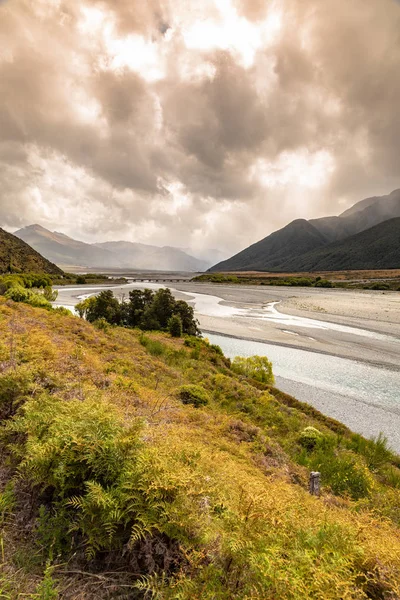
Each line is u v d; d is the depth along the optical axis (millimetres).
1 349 7441
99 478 3320
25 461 3346
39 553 2832
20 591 2416
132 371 13477
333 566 2354
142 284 163250
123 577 2652
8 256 133125
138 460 3205
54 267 164875
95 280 162000
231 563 2508
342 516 4137
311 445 12703
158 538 2762
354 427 19125
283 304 81938
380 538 3092
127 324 41750
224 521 2822
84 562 2805
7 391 5059
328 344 39156
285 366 30609
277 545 2549
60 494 3092
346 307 74500
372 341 40906
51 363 7961
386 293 111562
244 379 22250
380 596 2576
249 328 49062
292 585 2158
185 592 2279
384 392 24625
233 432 10016
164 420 7527
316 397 23484
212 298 98125
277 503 3088
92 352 14266
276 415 15047
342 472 9508
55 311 25172
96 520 2900
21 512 3299
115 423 3973
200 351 25469
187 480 2992
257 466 7625
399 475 12016
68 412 4223
